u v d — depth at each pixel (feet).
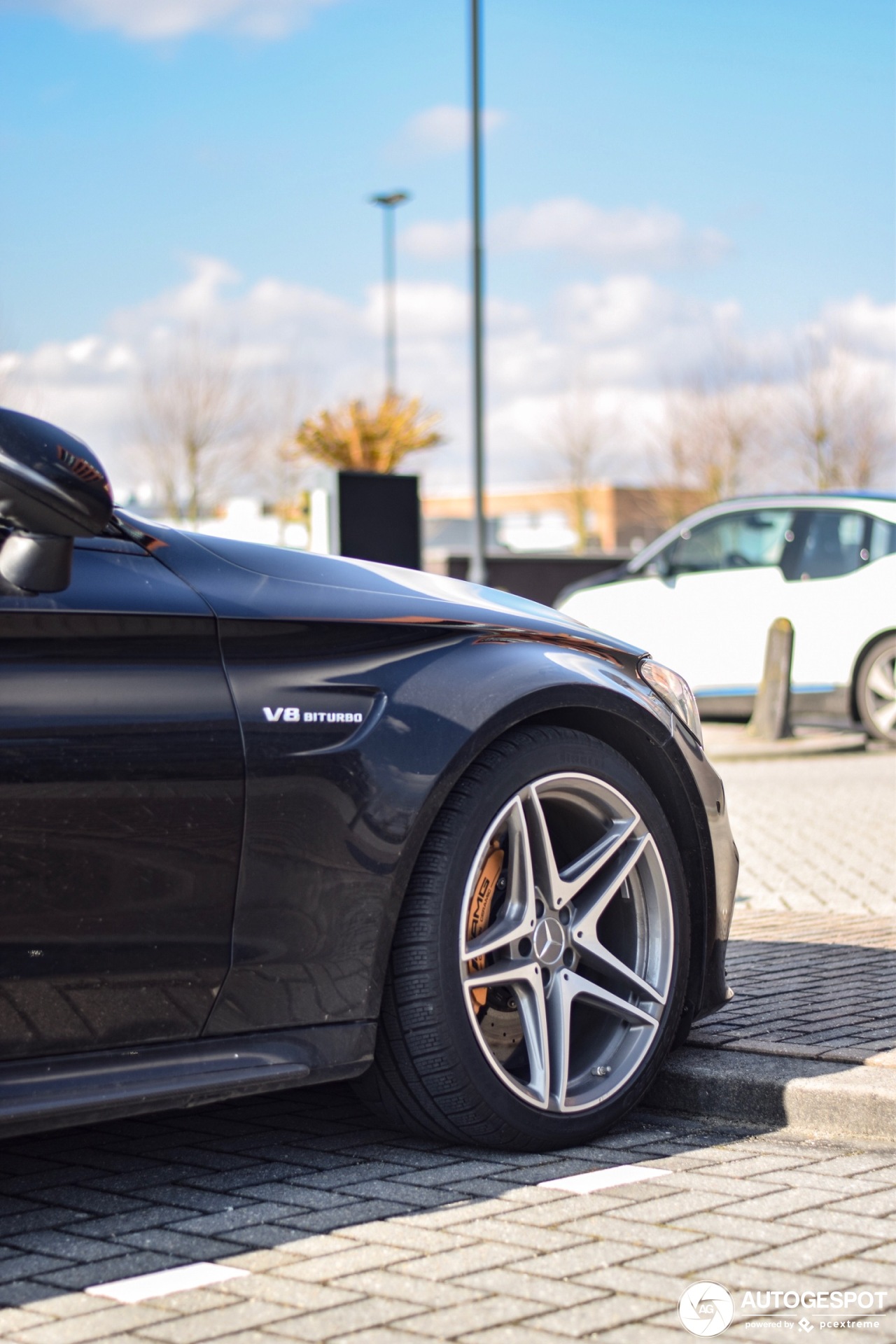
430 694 9.95
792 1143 10.63
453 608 10.58
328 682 9.58
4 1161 10.18
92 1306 7.71
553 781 10.44
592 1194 9.41
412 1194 9.42
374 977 9.62
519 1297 7.78
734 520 40.06
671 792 11.43
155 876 8.71
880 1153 10.37
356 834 9.48
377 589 10.34
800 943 15.89
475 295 70.08
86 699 8.52
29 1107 8.20
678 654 40.27
